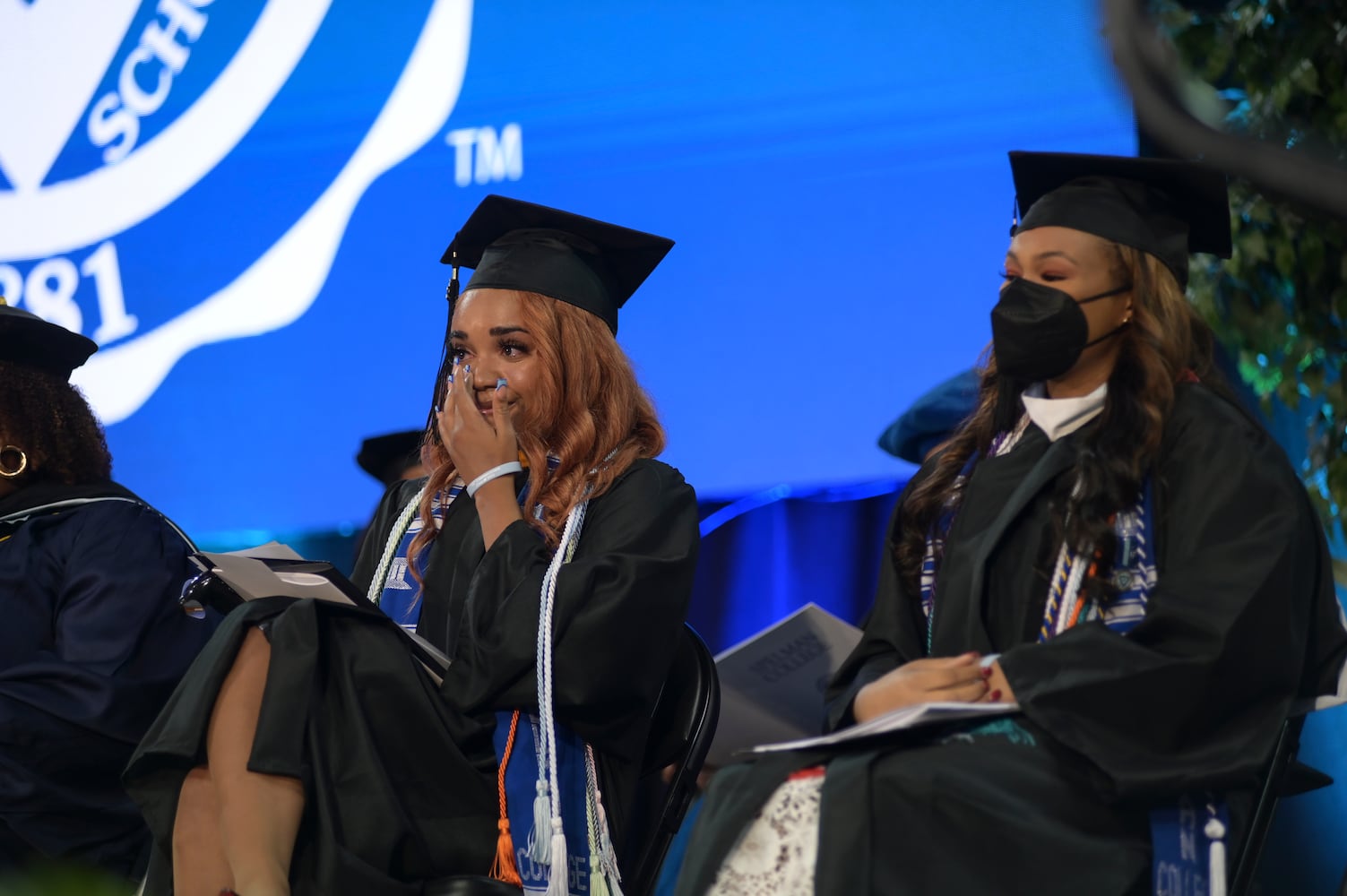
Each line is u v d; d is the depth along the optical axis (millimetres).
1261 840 7867
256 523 20797
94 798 12414
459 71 20453
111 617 12938
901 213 17953
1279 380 11797
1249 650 7570
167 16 22172
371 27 21047
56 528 13523
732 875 7742
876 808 7457
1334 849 15531
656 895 12125
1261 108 10703
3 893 4891
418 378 20328
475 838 9242
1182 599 7730
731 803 7938
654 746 10312
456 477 11219
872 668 9023
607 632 9531
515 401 10922
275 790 8609
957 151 17797
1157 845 7422
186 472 21250
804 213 18312
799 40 18547
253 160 21516
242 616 9148
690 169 18938
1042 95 17547
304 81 21359
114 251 22172
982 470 9219
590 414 10984
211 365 21328
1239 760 7398
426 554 11008
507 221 11633
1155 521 8375
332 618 9352
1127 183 9367
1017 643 8461
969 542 8930
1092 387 9156
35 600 13156
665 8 19281
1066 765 7547
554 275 11266
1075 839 7344
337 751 8945
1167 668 7449
